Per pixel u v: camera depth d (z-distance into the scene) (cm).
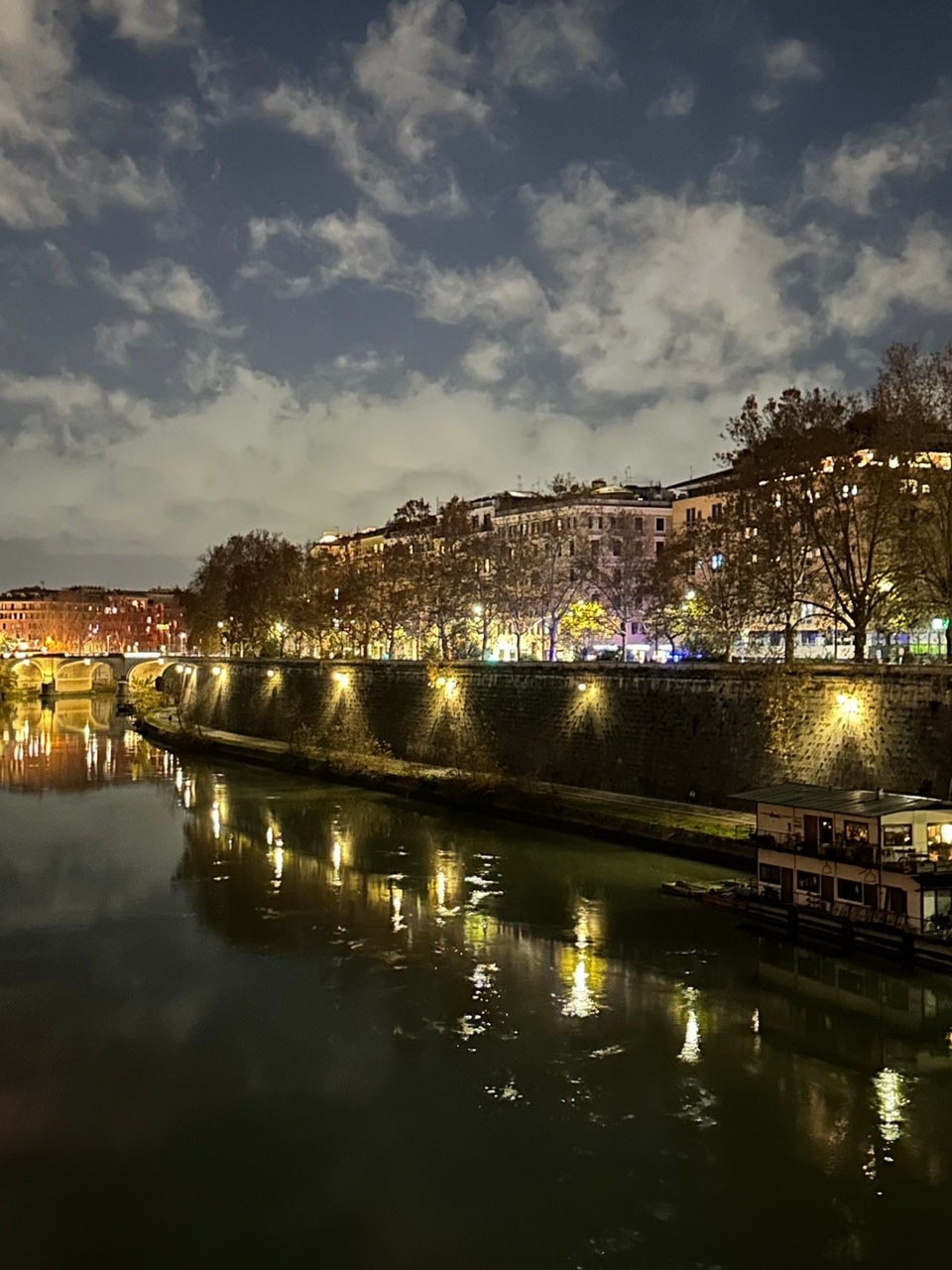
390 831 7412
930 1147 3066
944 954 4300
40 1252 2633
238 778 10362
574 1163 2997
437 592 11581
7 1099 3381
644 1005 4094
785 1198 2825
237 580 16512
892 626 7094
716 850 6128
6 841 7244
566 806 7381
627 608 12019
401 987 4312
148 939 4975
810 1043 3747
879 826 4631
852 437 6856
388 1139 3130
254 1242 2666
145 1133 3177
